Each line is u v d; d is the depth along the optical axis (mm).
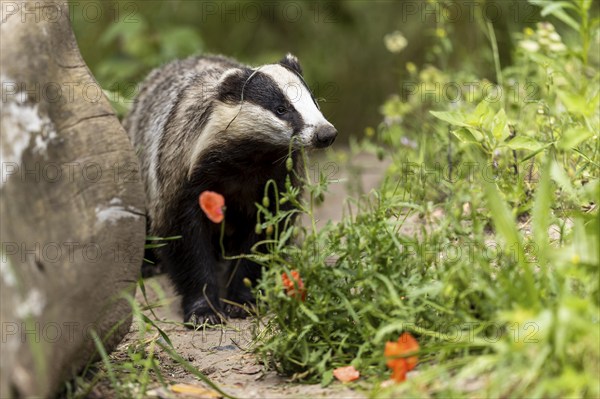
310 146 9570
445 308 6480
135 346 8047
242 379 7273
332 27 21266
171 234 10375
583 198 8562
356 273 6957
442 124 12188
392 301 6535
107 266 6637
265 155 9953
